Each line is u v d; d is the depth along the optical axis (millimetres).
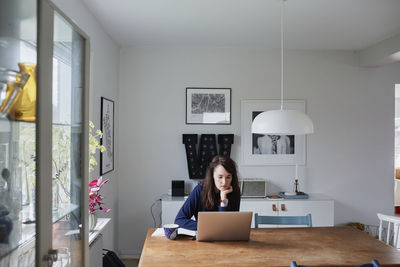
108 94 3518
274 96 4141
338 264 1811
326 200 3791
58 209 1184
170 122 4086
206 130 4094
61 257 1210
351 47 4043
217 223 2141
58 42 1165
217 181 2506
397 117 6398
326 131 4184
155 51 4078
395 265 1808
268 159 4121
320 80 4188
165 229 2223
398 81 4223
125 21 3127
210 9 2828
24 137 1005
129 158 4055
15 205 988
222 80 4117
